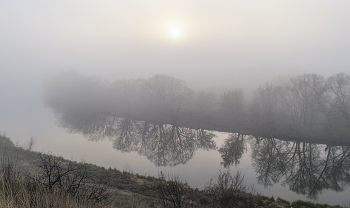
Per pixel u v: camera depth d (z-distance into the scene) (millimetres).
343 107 40031
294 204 15352
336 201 18375
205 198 14914
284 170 27062
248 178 23359
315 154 33094
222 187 16375
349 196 19609
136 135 43312
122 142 37125
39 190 5570
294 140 39750
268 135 42812
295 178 24438
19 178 5816
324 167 28375
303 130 41938
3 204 4113
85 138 38156
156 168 25281
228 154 32906
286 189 21047
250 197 15609
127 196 12914
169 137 42562
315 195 19703
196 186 19250
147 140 39844
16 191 4871
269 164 29047
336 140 37656
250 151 35000
